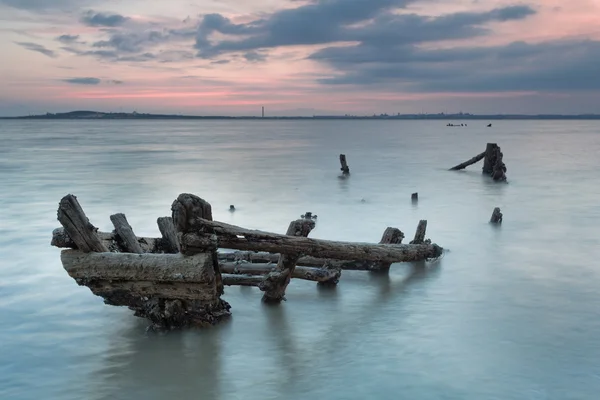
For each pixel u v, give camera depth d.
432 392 7.03
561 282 11.41
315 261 11.73
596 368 7.58
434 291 10.95
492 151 33.44
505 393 6.98
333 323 9.33
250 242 9.09
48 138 99.44
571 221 18.27
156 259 8.44
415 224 17.77
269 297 10.15
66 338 8.73
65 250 8.77
